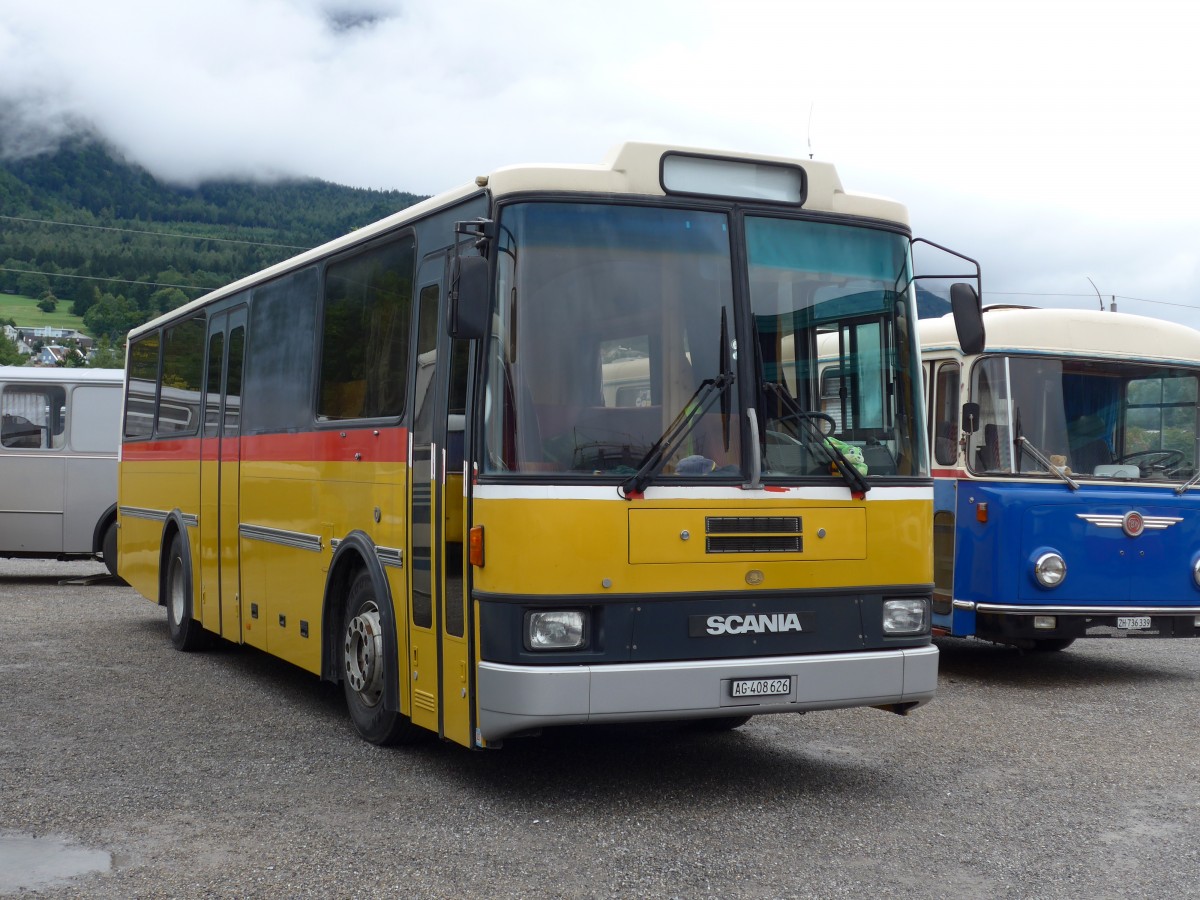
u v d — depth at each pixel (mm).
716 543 6625
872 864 5801
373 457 7980
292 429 9492
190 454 12078
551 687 6250
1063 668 12359
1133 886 5539
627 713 6375
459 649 6781
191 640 12172
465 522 6621
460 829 6281
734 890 5402
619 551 6434
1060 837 6293
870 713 9602
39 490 18938
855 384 7191
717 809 6719
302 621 9180
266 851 5895
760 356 6898
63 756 7766
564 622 6355
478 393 6547
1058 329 11625
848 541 6953
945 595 11547
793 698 6719
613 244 6723
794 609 6797
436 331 7297
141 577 13852
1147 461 11859
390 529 7699
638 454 6555
